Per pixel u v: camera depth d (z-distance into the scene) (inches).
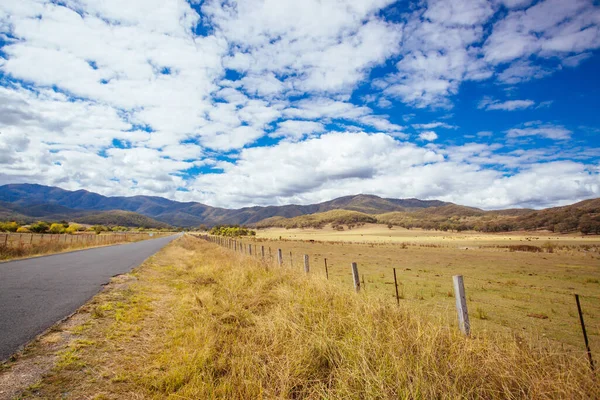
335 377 145.0
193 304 286.5
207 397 132.2
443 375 136.8
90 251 1063.6
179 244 1732.3
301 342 177.2
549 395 126.6
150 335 214.5
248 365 157.8
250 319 241.1
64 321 242.7
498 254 1481.3
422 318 206.7
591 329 292.0
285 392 134.1
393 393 126.6
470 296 456.8
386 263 991.0
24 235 2016.5
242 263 562.9
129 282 434.3
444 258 1225.4
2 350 182.4
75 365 166.1
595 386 129.6
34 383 145.4
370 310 211.8
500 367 141.6
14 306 283.6
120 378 152.1
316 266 858.1
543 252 1612.9
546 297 453.1
